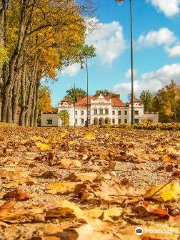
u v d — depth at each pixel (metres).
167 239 1.14
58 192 2.09
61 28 19.42
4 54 15.50
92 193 1.96
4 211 1.48
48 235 1.20
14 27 23.05
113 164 3.27
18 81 23.50
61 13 18.59
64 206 1.56
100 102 100.19
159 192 1.92
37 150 5.22
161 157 4.21
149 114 99.62
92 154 4.57
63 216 1.48
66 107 98.38
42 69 33.31
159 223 1.39
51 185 2.22
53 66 31.06
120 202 1.76
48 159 3.96
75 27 19.78
